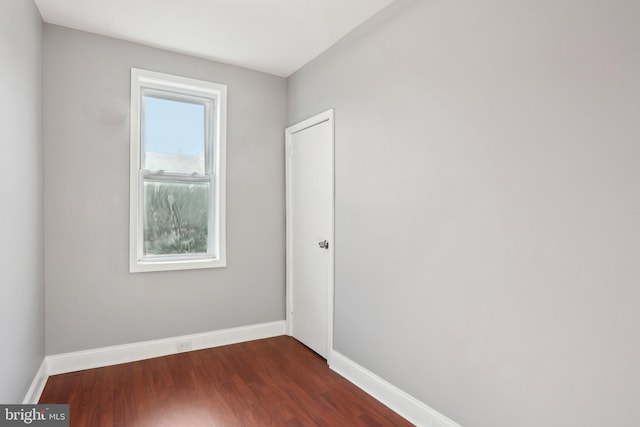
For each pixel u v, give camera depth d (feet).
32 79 7.56
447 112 6.47
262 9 8.06
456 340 6.27
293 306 11.81
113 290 9.50
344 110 9.22
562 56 4.84
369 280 8.32
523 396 5.27
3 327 5.60
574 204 4.71
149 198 10.26
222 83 10.98
